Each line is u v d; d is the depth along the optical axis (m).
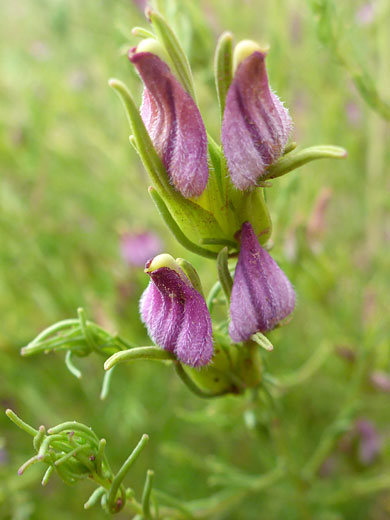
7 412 0.09
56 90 0.24
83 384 0.22
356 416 0.17
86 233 0.24
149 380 0.21
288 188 0.15
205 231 0.09
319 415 0.21
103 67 0.24
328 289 0.17
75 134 0.26
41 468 0.21
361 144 0.24
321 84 0.23
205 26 0.14
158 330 0.09
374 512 0.21
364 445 0.18
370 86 0.14
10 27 0.28
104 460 0.10
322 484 0.19
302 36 0.22
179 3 0.14
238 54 0.08
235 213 0.09
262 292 0.09
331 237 0.23
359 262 0.22
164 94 0.08
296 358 0.21
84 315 0.11
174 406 0.21
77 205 0.25
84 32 0.25
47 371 0.22
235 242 0.09
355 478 0.18
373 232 0.21
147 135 0.08
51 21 0.25
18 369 0.21
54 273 0.22
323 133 0.22
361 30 0.19
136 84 0.17
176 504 0.12
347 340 0.17
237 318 0.09
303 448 0.20
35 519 0.19
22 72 0.26
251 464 0.21
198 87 0.17
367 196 0.22
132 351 0.09
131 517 0.21
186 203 0.09
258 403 0.12
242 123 0.08
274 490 0.16
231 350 0.10
